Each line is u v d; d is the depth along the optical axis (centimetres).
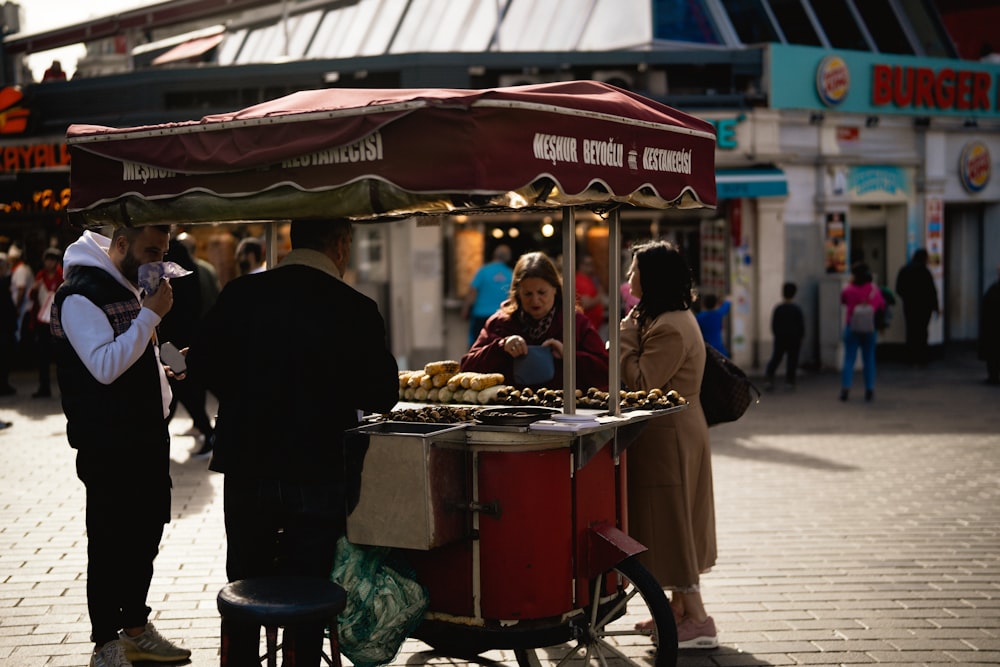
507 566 377
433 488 361
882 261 1898
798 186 1711
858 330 1357
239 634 352
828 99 1709
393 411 440
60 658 467
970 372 1703
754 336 1692
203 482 837
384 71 1596
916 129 1836
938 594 574
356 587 370
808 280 1730
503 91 336
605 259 1656
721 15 1728
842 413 1262
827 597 570
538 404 456
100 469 438
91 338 422
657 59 1625
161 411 458
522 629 382
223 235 1672
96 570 439
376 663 381
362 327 375
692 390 487
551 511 381
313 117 341
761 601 564
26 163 1741
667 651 400
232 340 377
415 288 1614
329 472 369
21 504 756
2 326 1379
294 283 375
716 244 1680
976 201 1966
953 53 1973
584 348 514
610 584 420
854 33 1889
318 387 368
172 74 1658
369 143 331
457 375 483
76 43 1881
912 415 1241
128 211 400
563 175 345
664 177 406
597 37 1709
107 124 1700
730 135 1641
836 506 781
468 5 1809
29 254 1736
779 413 1265
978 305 2080
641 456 479
